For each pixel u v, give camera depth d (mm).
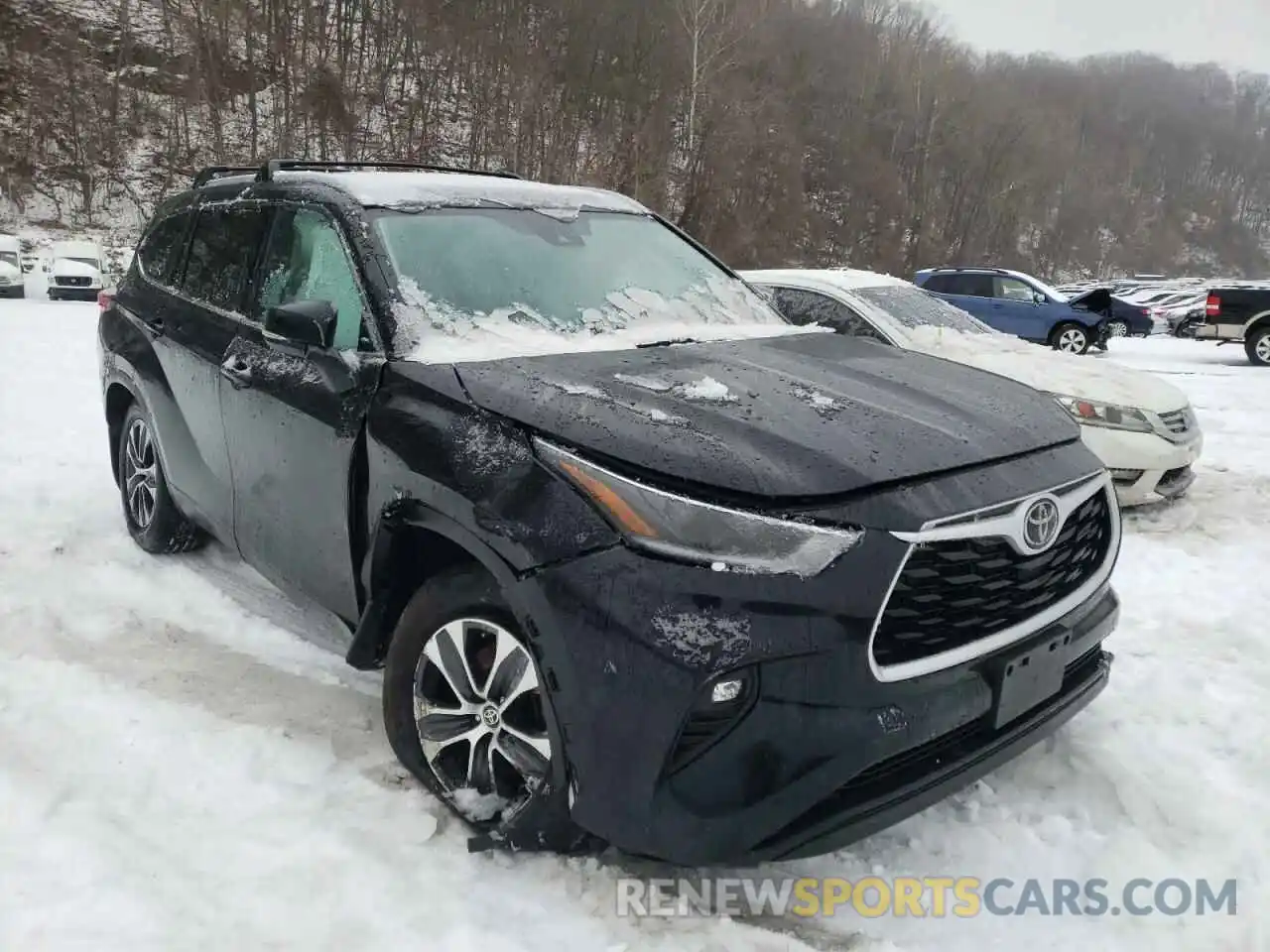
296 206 3502
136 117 50156
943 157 63219
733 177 43156
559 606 2164
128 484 4875
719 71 44062
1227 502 6438
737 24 47188
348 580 2945
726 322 3588
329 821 2652
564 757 2242
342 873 2438
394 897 2354
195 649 3766
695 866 2182
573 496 2229
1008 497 2332
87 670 3521
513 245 3396
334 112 47938
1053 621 2477
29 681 3398
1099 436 5918
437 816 2682
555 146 44094
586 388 2535
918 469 2277
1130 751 3088
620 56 46281
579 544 2168
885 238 55281
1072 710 2656
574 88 46906
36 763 2879
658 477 2186
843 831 2148
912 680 2176
